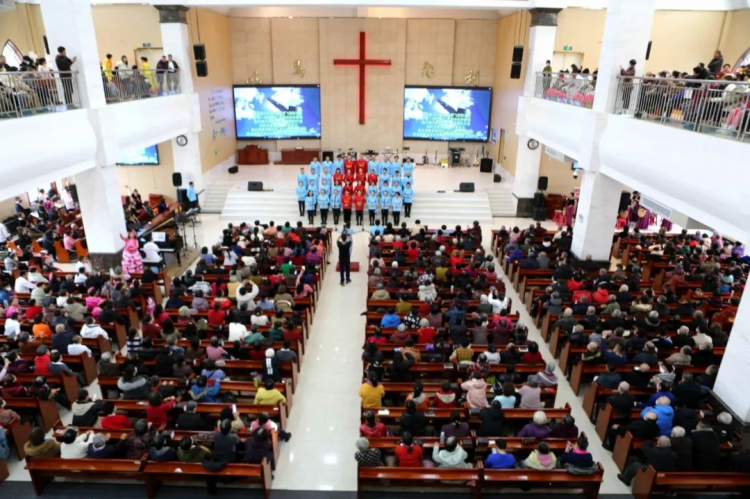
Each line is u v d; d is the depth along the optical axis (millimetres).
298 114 24859
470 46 24188
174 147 19703
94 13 19156
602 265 14141
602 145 12836
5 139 10000
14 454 7992
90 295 11180
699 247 14805
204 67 17719
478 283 11594
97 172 13391
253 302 11055
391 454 7461
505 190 21141
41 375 8539
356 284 14562
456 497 7285
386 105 24859
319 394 9703
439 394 8000
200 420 7504
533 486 7141
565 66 19984
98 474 7109
